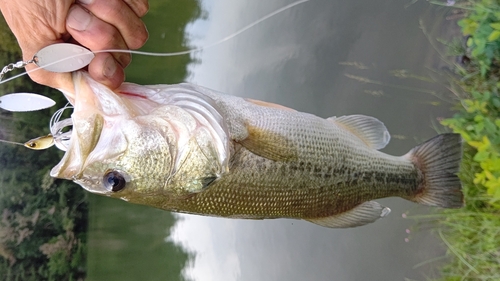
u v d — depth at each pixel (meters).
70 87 0.26
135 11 0.26
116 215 1.42
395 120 0.62
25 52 0.25
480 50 0.46
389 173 0.40
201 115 0.29
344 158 0.38
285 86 0.81
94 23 0.24
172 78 1.15
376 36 0.64
